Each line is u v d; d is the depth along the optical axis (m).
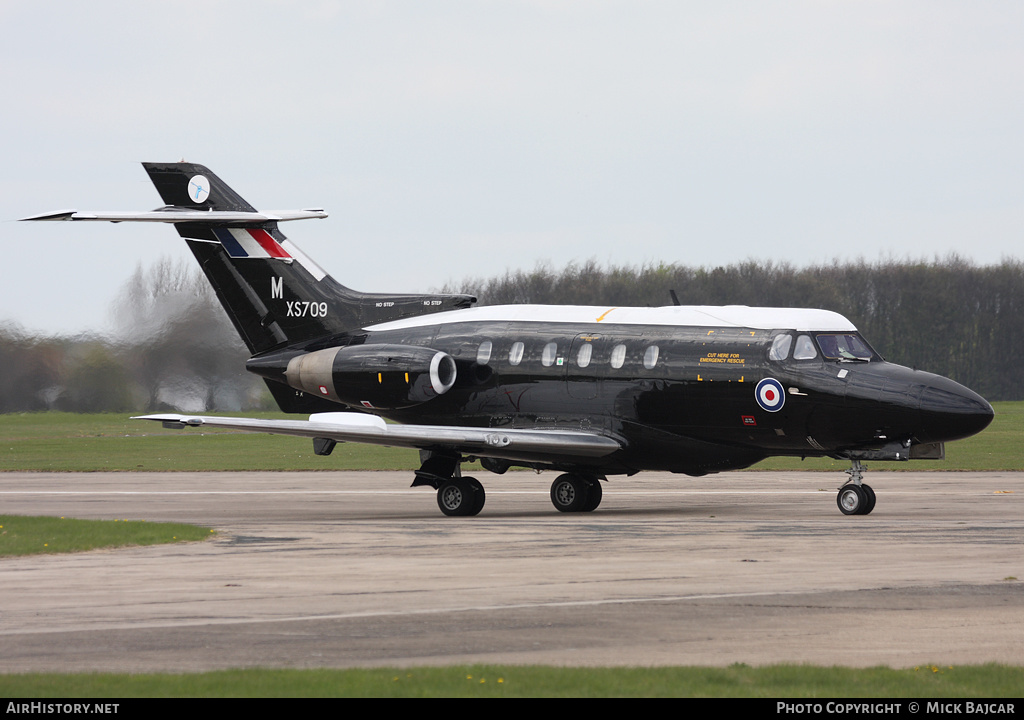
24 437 189.12
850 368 85.94
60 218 98.31
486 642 40.31
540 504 101.81
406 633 41.78
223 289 109.00
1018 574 54.47
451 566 57.91
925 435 83.50
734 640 40.50
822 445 87.31
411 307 104.81
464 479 89.81
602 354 94.06
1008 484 119.56
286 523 81.94
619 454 92.88
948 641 40.22
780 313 90.38
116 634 41.78
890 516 84.38
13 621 44.25
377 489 117.62
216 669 36.62
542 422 96.00
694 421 90.62
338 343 105.38
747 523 79.31
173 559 61.28
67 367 183.38
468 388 99.12
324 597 49.00
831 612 45.25
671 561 59.28
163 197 108.56
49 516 84.44
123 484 124.94
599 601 47.72
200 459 164.50
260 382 182.75
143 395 182.88
